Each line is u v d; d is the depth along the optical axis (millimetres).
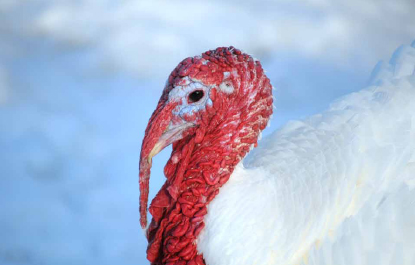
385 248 4875
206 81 5457
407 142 5488
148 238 5906
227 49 5672
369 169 5379
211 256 5332
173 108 5574
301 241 5180
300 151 5910
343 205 5254
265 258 5195
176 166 5637
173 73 5617
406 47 6816
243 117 5582
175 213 5621
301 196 5320
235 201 5414
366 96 6273
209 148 5570
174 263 5582
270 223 5305
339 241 5062
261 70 5645
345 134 5758
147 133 5594
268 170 5777
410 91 6004
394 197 5109
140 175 5617
